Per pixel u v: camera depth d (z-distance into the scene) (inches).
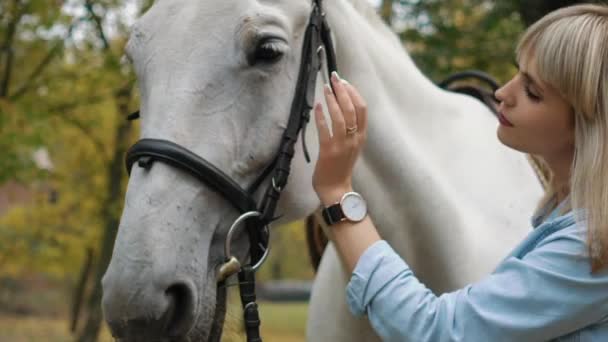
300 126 75.4
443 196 87.1
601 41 59.6
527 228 94.4
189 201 68.8
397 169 85.6
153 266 65.3
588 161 58.5
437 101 95.7
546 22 63.4
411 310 62.2
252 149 72.9
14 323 577.0
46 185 311.7
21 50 265.9
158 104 70.3
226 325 78.3
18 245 304.8
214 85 70.9
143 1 250.7
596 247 55.8
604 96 59.0
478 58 232.7
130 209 67.6
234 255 74.0
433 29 232.2
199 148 69.7
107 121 298.8
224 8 72.4
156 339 66.6
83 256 331.3
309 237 124.4
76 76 259.8
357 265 65.3
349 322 95.7
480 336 59.8
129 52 75.2
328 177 69.7
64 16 249.6
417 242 87.2
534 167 105.3
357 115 70.9
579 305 57.1
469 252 87.7
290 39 75.7
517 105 64.5
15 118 250.1
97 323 281.9
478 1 230.2
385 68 89.4
